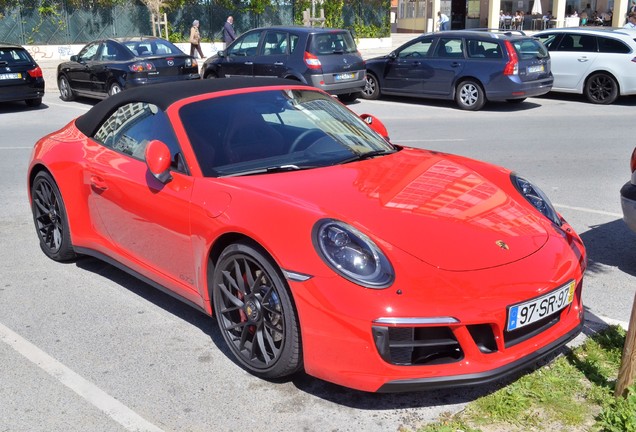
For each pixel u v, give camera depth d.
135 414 3.18
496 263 3.10
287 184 3.56
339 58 14.08
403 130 11.38
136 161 4.22
